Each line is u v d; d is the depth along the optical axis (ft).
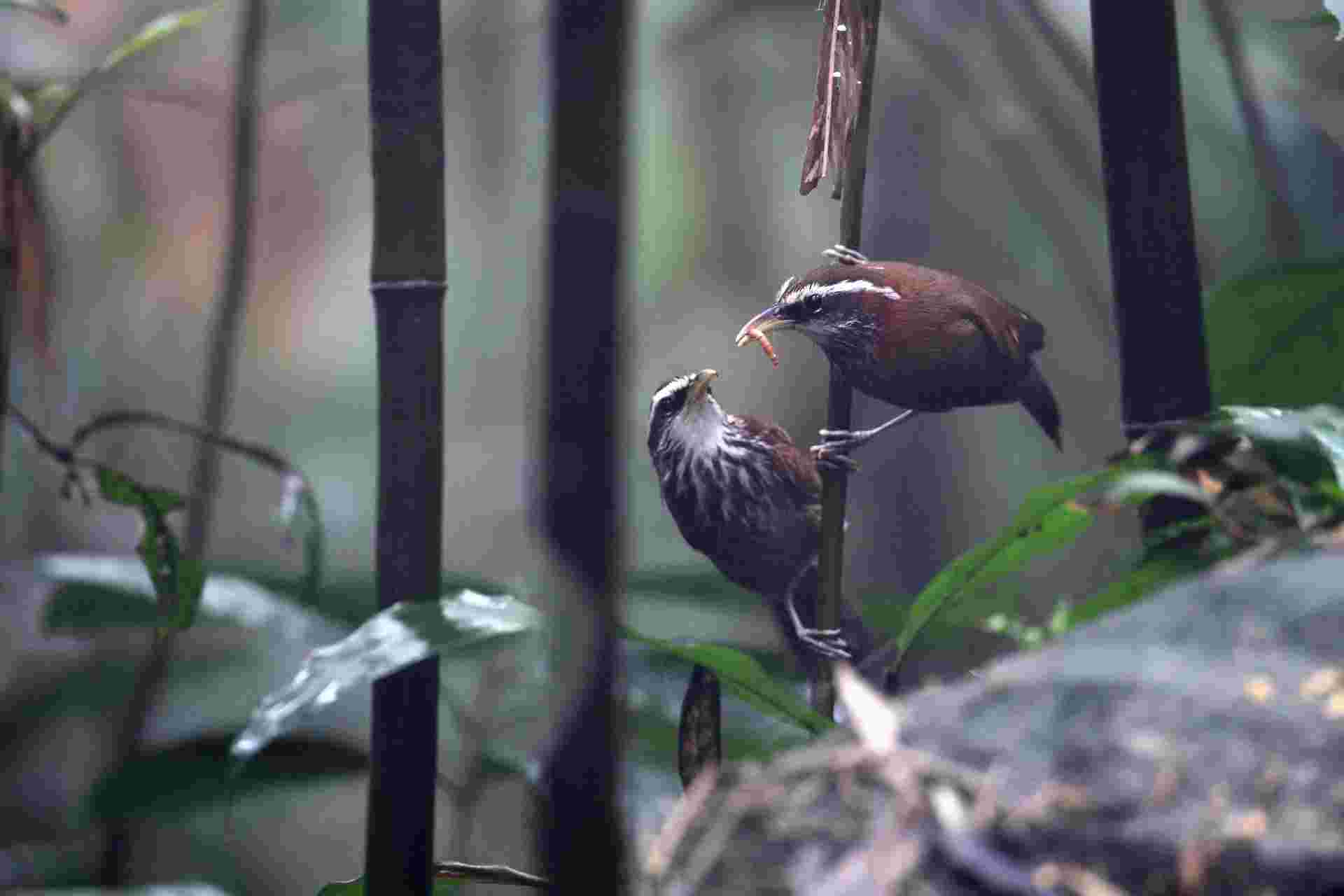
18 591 30.17
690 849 9.30
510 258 57.16
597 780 10.46
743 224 53.83
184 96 25.31
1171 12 13.52
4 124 19.33
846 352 18.57
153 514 17.06
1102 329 33.96
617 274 10.27
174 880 36.99
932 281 18.43
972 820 8.89
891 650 15.75
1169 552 13.42
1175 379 13.74
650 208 52.95
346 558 59.93
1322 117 26.99
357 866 51.72
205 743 22.07
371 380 65.92
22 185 19.66
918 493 40.24
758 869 9.11
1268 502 12.91
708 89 50.72
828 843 9.11
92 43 44.11
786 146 53.01
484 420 66.80
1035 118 32.09
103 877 24.77
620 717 10.53
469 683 23.99
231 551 57.67
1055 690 9.49
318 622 22.45
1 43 40.91
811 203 54.19
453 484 68.03
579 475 10.29
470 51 40.16
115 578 22.71
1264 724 8.91
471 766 21.57
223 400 24.71
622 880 10.57
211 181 49.49
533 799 13.51
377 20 12.87
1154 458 12.67
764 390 60.03
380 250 12.96
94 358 47.80
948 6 33.68
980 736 9.38
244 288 24.82
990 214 44.09
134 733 24.77
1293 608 9.60
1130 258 13.78
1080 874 8.57
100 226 48.29
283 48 46.68
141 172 48.29
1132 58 13.58
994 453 48.47
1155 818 8.66
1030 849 8.71
